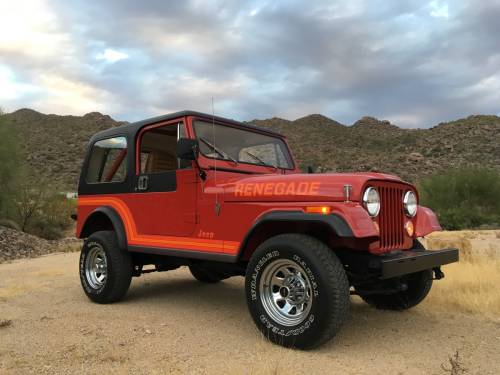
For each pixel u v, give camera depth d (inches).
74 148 2258.9
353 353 142.3
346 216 136.7
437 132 2783.0
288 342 143.8
